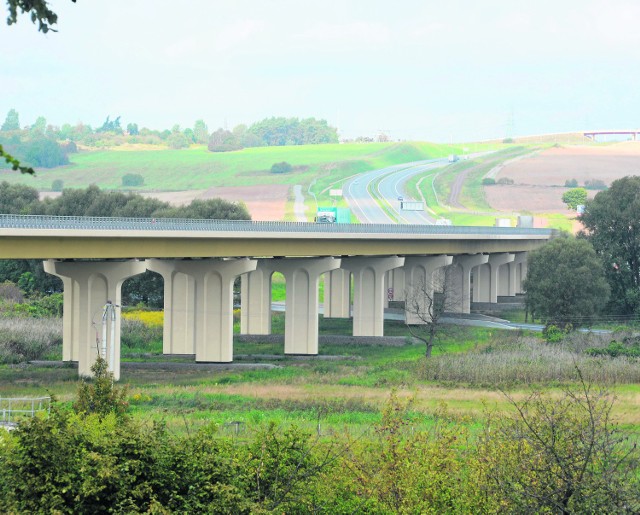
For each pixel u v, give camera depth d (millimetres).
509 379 168000
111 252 151750
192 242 170000
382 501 71750
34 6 42031
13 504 62750
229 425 120562
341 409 139625
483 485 68375
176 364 190875
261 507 64625
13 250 134375
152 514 61625
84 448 65562
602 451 68125
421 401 145625
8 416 107250
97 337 157125
